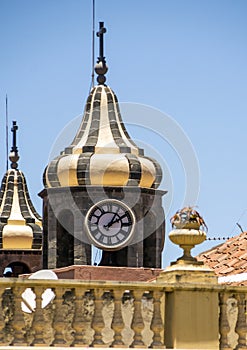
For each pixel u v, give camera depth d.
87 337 29.64
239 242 37.56
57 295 28.81
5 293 29.00
